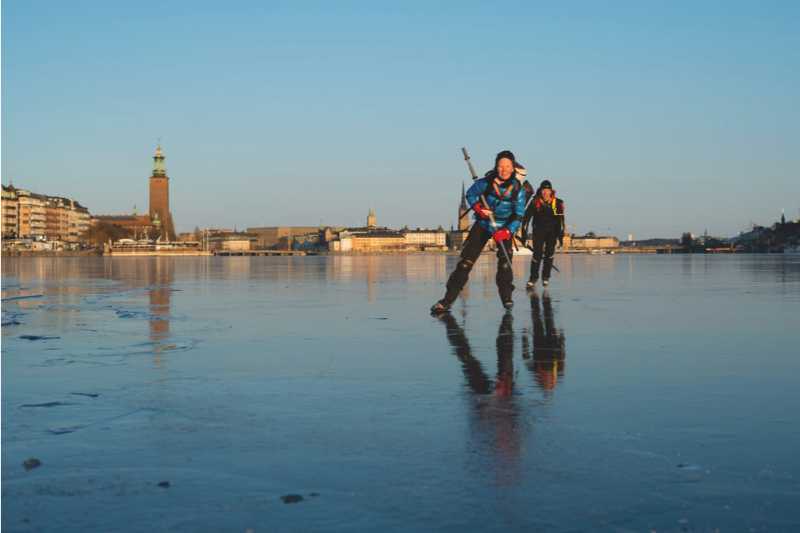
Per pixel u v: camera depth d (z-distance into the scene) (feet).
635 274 97.91
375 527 10.36
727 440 14.26
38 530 10.29
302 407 17.13
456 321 35.42
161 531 10.25
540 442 14.19
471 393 18.58
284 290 62.85
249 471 12.60
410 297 52.65
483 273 103.71
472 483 12.01
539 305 44.55
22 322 35.42
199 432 14.99
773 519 10.52
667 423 15.53
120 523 10.50
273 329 32.35
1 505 11.12
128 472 12.57
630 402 17.49
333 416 16.28
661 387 19.20
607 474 12.37
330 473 12.51
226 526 10.40
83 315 38.88
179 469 12.73
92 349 26.11
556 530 10.24
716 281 74.64
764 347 26.30
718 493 11.51
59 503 11.21
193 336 29.96
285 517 10.69
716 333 30.25
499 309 41.93
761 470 12.50
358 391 18.85
